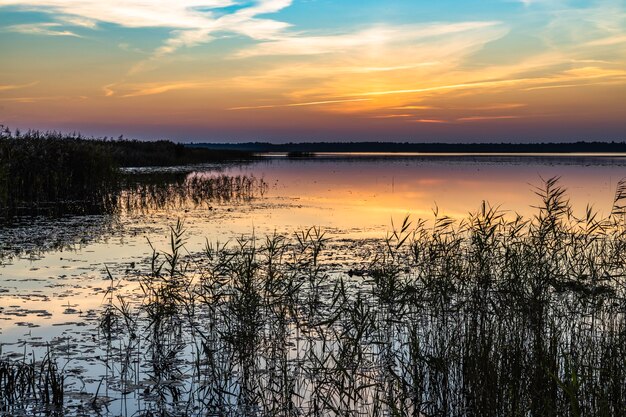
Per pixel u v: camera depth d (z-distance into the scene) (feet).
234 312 28.73
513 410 21.36
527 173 164.86
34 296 34.47
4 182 68.03
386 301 30.76
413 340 26.11
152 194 87.10
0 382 22.91
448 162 280.92
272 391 23.72
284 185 119.34
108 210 73.05
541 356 23.38
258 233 55.88
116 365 25.21
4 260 44.01
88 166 81.35
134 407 21.97
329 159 344.90
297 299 32.07
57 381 22.86
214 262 42.78
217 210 75.15
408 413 22.77
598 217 64.39
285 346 28.17
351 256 45.50
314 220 65.72
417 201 85.81
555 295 33.12
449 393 23.81
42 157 77.25
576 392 19.81
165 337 28.63
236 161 256.73
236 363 26.11
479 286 29.96
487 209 74.33
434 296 30.42
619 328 26.45
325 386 24.22
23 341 27.40
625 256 35.81
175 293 32.27
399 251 46.80
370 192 101.76
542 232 32.81
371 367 26.08
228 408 22.33
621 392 21.44
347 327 27.02
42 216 67.10
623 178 136.56
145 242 51.16
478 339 25.48
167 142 199.21
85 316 30.99
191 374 24.86
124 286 36.83
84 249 48.19
